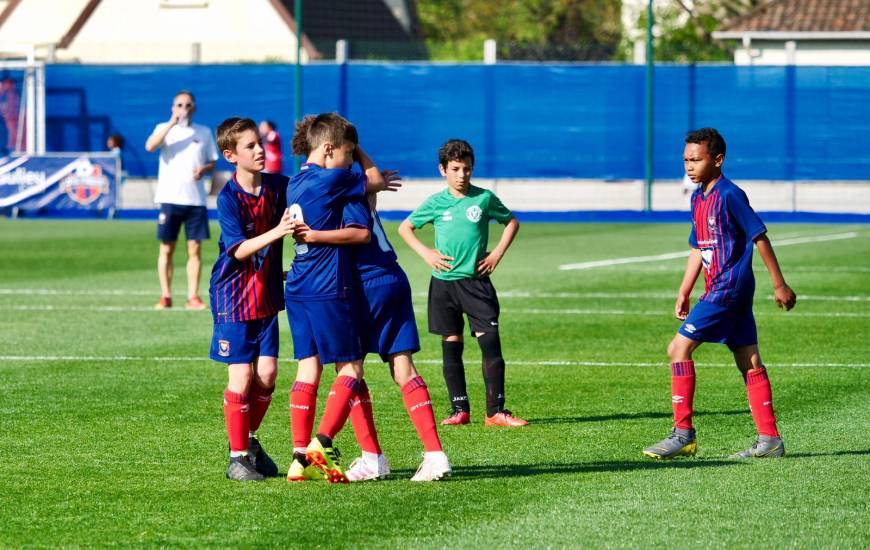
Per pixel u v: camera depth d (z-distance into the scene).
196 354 29.62
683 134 82.81
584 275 47.38
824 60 99.06
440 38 158.62
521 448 19.95
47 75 86.94
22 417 22.30
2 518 15.56
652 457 18.91
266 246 16.91
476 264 22.17
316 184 16.97
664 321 35.72
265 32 112.94
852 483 17.00
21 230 68.75
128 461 18.88
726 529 14.76
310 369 17.50
